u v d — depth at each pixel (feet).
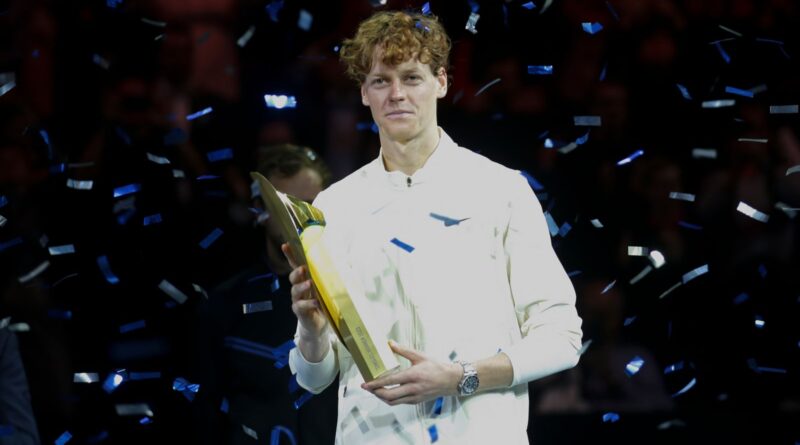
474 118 50.21
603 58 51.67
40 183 46.85
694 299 45.01
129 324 43.96
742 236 46.32
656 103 51.21
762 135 49.65
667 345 44.09
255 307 36.73
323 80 51.67
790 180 47.73
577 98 50.65
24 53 51.67
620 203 47.09
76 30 52.60
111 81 51.96
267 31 52.70
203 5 54.80
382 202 26.96
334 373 27.89
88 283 46.29
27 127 47.62
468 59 51.06
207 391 37.70
